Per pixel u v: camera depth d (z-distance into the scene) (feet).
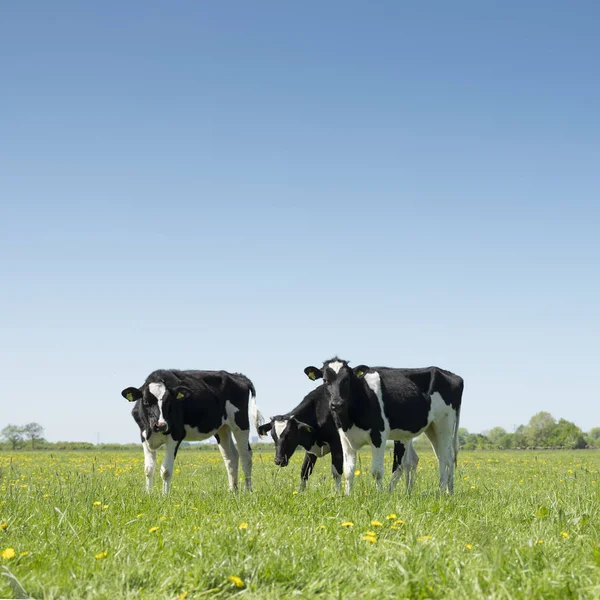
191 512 29.32
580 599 15.24
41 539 22.54
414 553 18.97
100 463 93.35
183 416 48.01
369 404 44.98
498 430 523.70
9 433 343.05
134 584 17.35
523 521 28.37
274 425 54.90
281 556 19.16
